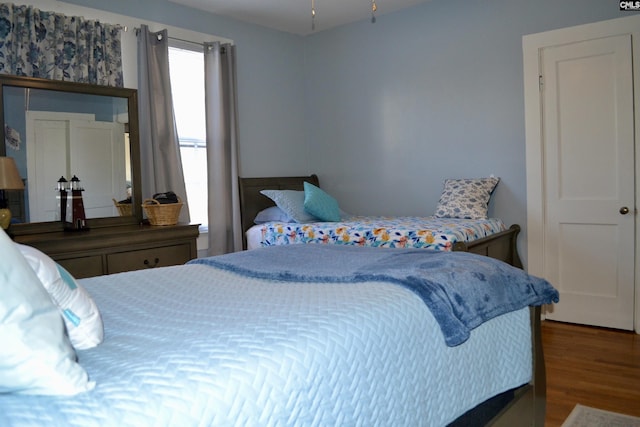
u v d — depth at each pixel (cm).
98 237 282
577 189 358
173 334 108
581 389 248
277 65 476
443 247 295
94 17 341
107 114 332
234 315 122
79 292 102
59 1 323
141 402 78
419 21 425
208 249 412
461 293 150
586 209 355
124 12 359
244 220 428
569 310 366
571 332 344
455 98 409
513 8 377
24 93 297
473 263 175
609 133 344
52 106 308
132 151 343
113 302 141
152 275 177
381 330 120
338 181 488
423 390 128
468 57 400
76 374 79
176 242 324
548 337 333
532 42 367
